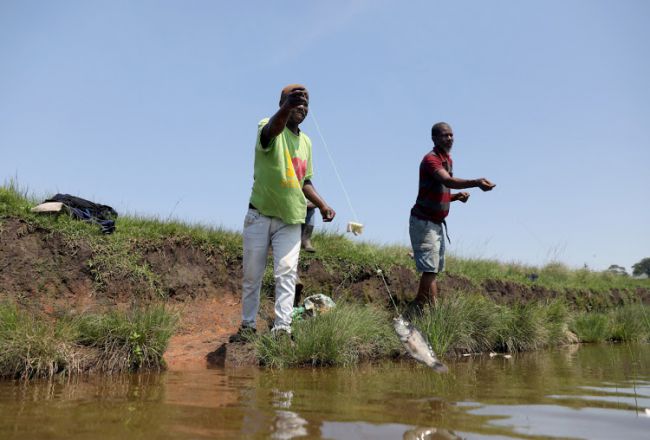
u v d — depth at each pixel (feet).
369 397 9.14
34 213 16.97
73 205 18.42
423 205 18.49
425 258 18.49
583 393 9.92
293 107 12.64
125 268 17.67
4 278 15.37
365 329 16.37
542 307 25.40
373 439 6.23
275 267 14.83
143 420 7.06
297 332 14.82
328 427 6.78
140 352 12.37
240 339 14.70
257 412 7.64
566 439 6.39
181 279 19.03
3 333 11.57
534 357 18.20
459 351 18.72
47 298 15.83
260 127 14.11
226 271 20.67
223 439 6.11
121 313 13.56
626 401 9.04
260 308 19.24
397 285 23.90
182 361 13.55
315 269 21.89
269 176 14.23
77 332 12.58
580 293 38.65
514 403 8.74
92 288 16.85
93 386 10.08
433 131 18.62
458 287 26.53
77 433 6.34
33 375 11.21
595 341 26.61
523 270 38.19
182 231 20.42
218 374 11.90
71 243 16.94
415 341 11.98
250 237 14.67
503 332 21.01
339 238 26.16
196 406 8.06
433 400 8.92
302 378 11.51
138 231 19.19
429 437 6.38
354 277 22.88
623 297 44.14
